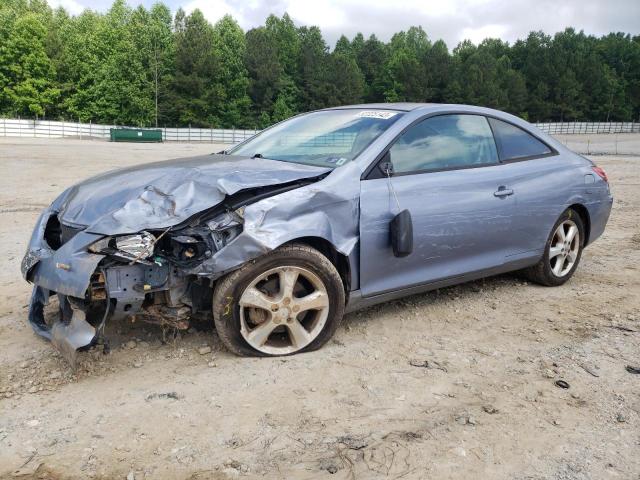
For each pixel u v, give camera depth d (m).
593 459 2.62
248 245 3.22
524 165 4.84
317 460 2.56
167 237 3.33
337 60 87.50
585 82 113.06
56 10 97.44
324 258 3.55
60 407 2.99
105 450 2.62
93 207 3.38
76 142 44.59
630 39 158.25
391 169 3.90
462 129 4.52
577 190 5.19
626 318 4.51
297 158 4.12
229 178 3.43
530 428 2.87
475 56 104.25
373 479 2.44
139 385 3.22
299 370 3.43
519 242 4.77
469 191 4.29
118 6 87.62
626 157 25.03
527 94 106.38
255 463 2.54
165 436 2.74
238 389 3.19
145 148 35.12
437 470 2.51
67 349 3.15
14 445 2.65
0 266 5.78
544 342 4.00
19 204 9.81
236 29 87.50
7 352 3.65
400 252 3.75
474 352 3.80
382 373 3.44
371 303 3.96
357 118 4.39
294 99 86.81
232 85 78.62
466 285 5.29
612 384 3.37
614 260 6.44
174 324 3.42
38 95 64.81
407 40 142.75
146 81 68.69
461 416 2.97
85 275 3.00
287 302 3.49
